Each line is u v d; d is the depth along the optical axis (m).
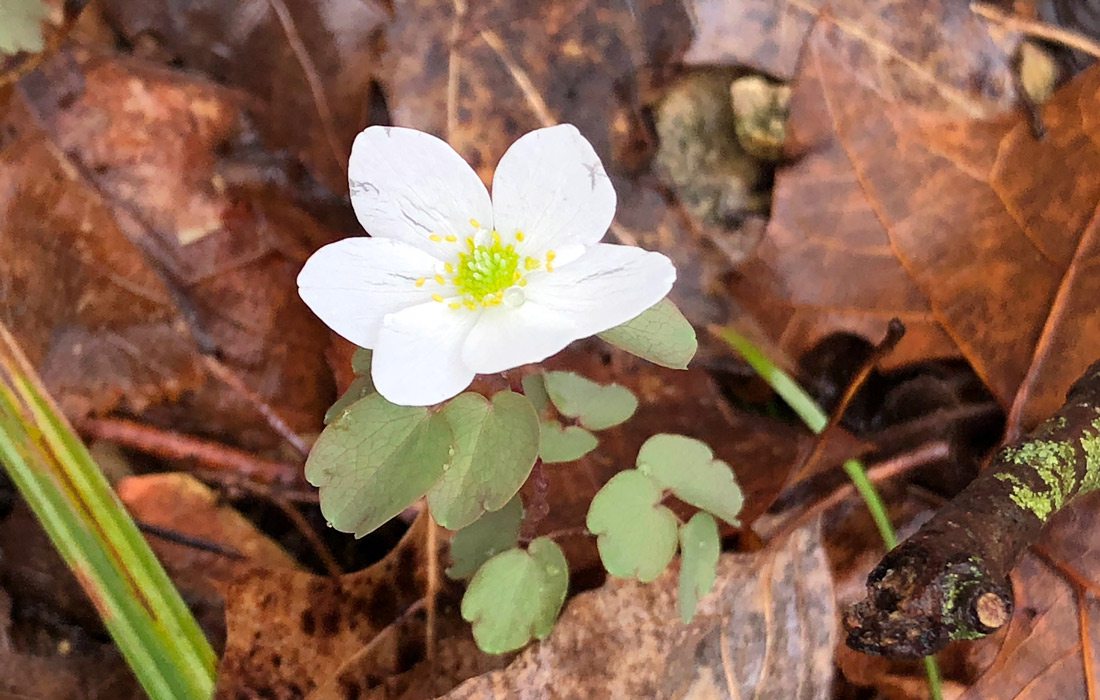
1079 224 0.17
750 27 0.18
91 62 0.18
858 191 0.18
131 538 0.16
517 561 0.16
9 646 0.17
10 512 0.18
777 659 0.16
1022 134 0.18
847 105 0.18
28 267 0.18
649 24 0.18
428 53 0.18
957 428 0.18
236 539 0.18
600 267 0.15
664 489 0.16
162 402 0.18
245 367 0.18
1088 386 0.16
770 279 0.18
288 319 0.18
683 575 0.16
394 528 0.18
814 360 0.18
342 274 0.15
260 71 0.19
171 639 0.16
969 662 0.17
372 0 0.18
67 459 0.16
